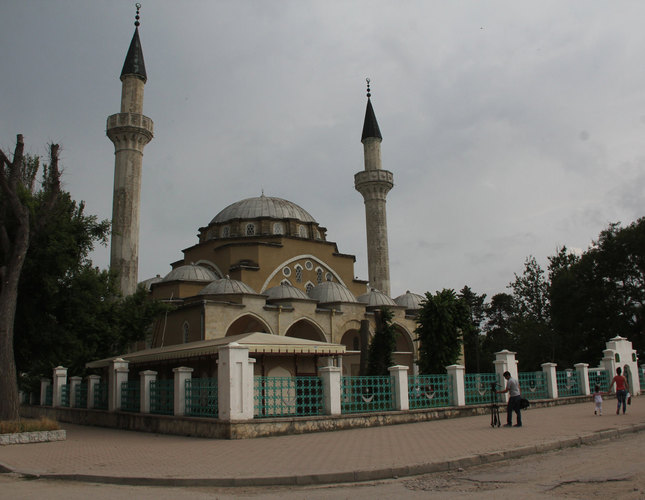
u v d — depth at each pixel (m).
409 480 9.88
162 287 40.84
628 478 9.02
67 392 31.09
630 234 47.81
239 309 35.16
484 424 18.28
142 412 21.56
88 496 8.98
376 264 50.94
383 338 31.00
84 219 25.97
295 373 23.92
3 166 19.45
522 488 8.66
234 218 46.78
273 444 14.55
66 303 24.92
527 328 60.25
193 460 12.23
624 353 30.73
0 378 18.70
